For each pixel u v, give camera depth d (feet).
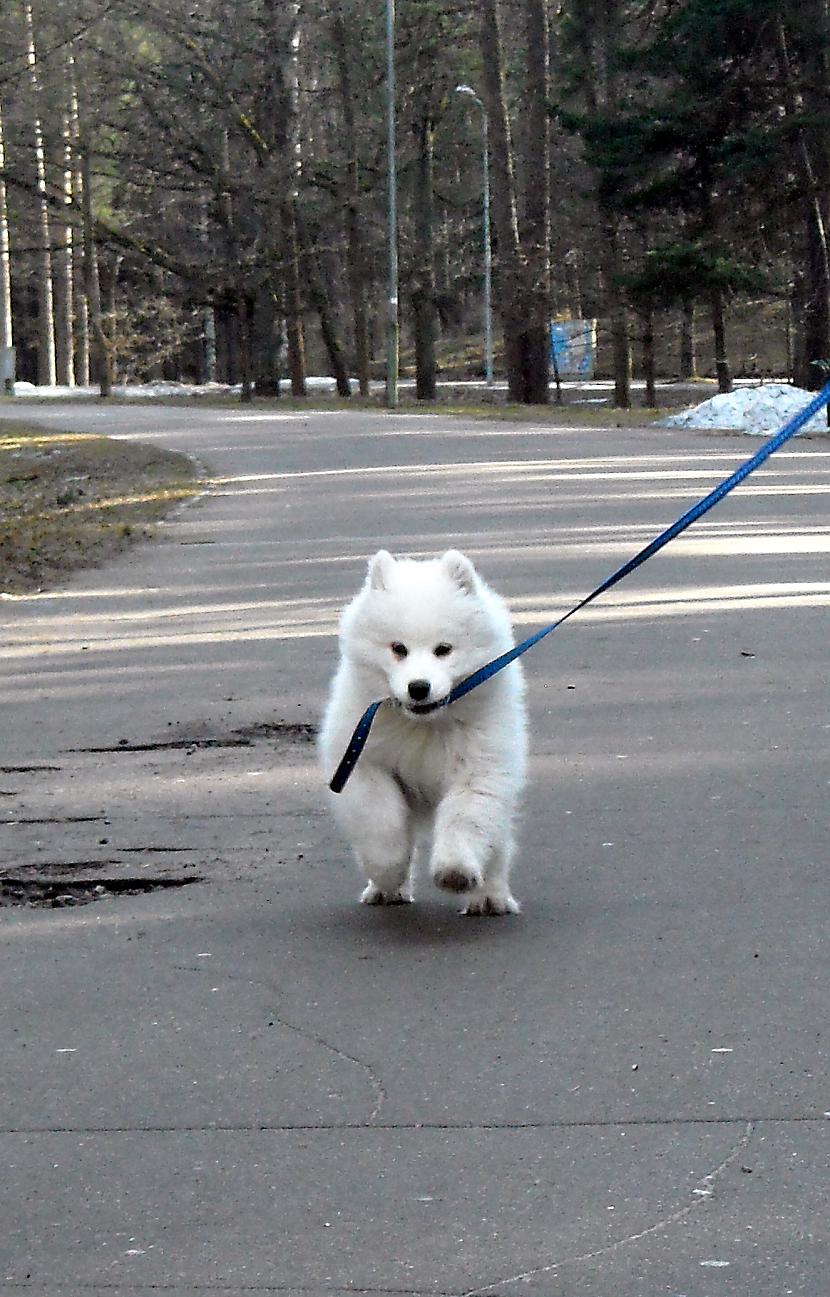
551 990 18.01
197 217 223.30
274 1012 17.62
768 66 139.03
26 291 291.58
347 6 187.52
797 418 20.51
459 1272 12.14
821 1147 13.99
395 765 20.42
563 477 78.43
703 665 36.35
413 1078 15.75
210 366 296.30
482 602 20.02
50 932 20.63
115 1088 15.76
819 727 30.58
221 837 24.56
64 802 26.66
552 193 189.78
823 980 18.03
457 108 209.67
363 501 70.38
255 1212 13.17
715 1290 11.78
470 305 299.17
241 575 51.26
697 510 20.66
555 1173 13.65
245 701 33.55
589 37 170.30
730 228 146.61
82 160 205.87
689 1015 17.12
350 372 295.28
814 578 48.06
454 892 19.60
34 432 121.60
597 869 22.54
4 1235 12.96
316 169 195.93
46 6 178.60
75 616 44.88
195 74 192.54
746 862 22.62
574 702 33.04
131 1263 12.46
